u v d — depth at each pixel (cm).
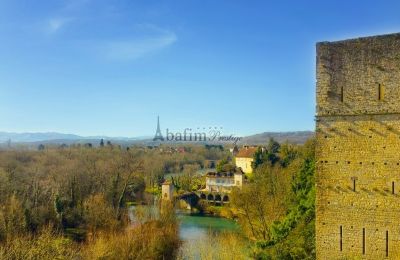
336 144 3366
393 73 3155
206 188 16275
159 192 14975
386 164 3197
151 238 7656
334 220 3378
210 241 8194
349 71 3303
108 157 18462
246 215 9019
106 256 6575
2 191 9419
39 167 15375
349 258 3328
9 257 5397
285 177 9738
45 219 8519
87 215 9094
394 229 3177
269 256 5138
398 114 3144
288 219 5881
